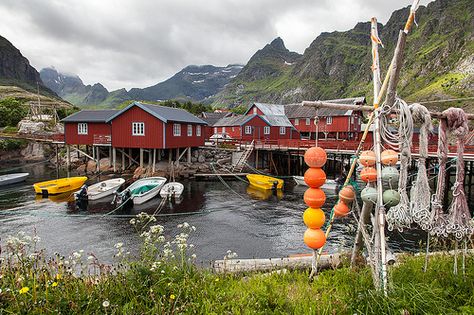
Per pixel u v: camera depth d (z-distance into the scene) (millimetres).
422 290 3410
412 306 3201
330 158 31516
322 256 5316
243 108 87312
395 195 3748
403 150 3719
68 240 11508
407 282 3727
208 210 16188
